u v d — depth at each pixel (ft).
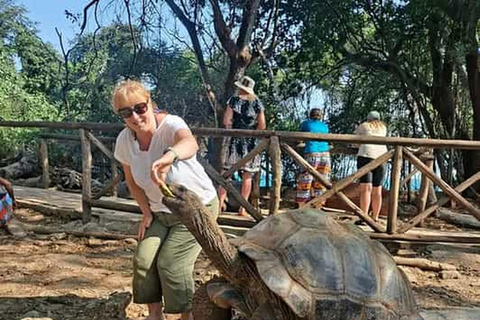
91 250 19.38
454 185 47.03
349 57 49.06
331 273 8.86
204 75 32.22
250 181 22.02
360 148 22.49
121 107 9.43
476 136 47.11
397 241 20.22
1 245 19.53
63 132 46.75
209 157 29.30
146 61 38.09
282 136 19.30
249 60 31.22
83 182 22.75
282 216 9.89
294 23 44.47
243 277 9.07
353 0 45.65
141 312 12.53
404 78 47.47
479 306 14.96
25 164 38.96
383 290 9.22
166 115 9.91
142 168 9.86
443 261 19.65
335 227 9.82
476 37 45.37
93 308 12.63
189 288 10.05
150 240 10.11
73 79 49.37
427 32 46.52
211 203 10.17
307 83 50.62
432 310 13.24
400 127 54.29
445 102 47.34
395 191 20.03
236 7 31.27
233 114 21.47
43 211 25.44
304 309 8.48
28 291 14.21
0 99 57.98
